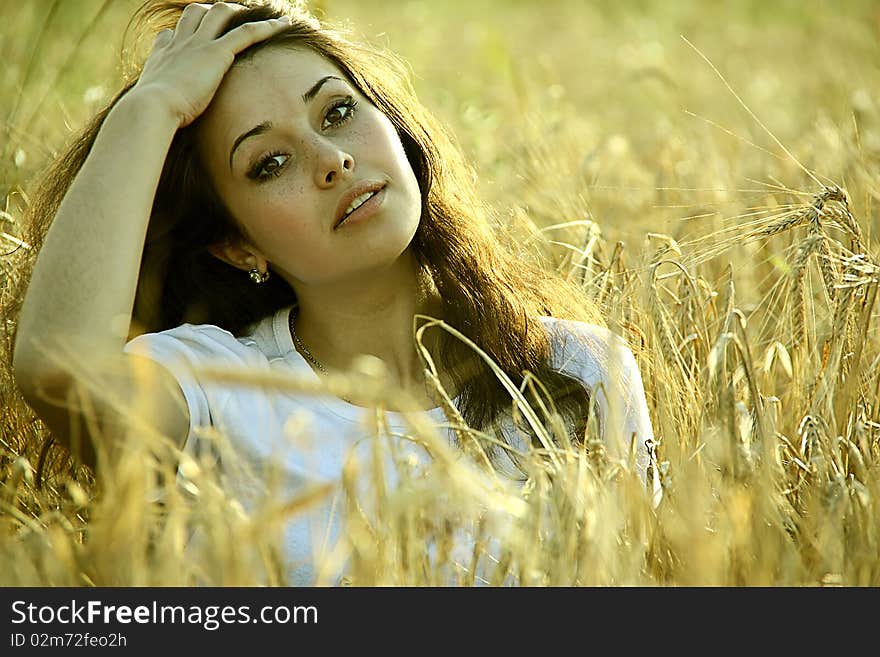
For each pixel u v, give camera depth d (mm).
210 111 6590
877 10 15273
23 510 6676
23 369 6051
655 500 6449
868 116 11492
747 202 9656
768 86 16016
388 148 6492
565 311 7590
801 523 5730
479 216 7211
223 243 6965
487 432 6691
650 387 7273
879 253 7441
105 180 6301
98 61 11875
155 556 5238
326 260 6469
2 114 9656
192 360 6320
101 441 5648
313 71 6527
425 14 21297
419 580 5234
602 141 11938
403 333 6914
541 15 26688
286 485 6219
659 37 20297
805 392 6902
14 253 7785
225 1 7117
